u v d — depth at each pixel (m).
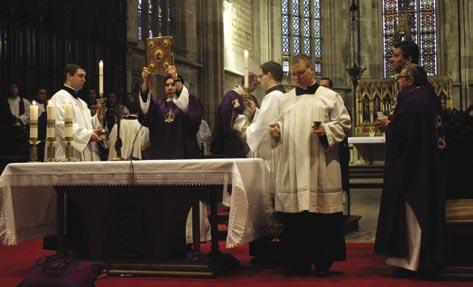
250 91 7.83
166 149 7.54
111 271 6.52
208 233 8.67
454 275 6.27
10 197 6.67
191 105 7.62
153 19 21.36
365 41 32.41
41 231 7.30
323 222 6.49
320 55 32.22
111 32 16.30
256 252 7.31
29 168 6.63
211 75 24.06
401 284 6.04
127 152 11.39
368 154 21.81
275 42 30.17
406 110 6.35
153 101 7.51
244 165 6.39
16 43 13.25
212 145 8.20
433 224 6.23
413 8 32.62
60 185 6.71
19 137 11.27
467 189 9.12
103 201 6.70
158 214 6.60
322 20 32.19
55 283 4.93
